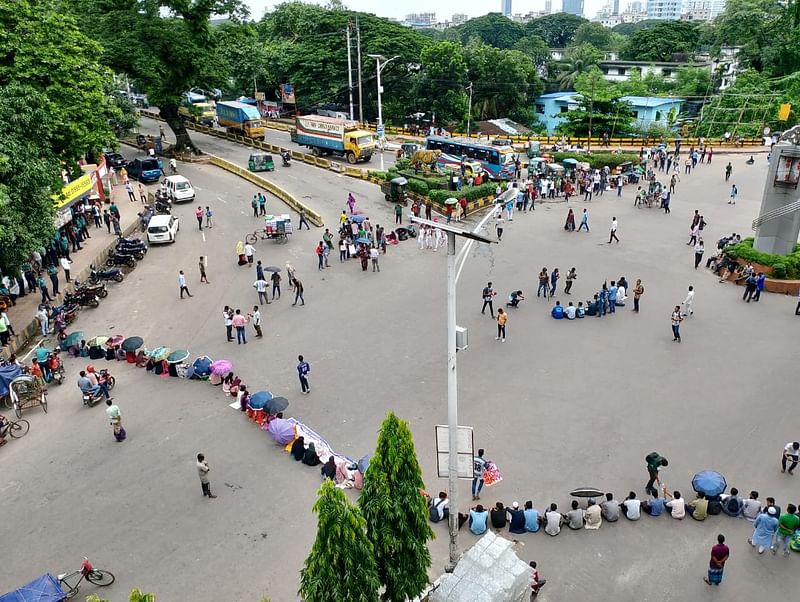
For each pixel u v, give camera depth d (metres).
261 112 77.56
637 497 16.11
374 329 25.83
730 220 39.25
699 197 44.94
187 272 32.47
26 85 28.16
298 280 29.53
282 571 14.11
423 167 48.22
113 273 30.83
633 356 23.14
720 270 30.56
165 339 25.41
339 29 76.81
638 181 49.28
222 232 38.38
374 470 10.80
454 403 12.87
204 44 54.06
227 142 65.00
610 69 100.69
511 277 30.84
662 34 104.12
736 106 71.19
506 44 129.88
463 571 12.06
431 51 73.25
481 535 15.09
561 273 31.22
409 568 11.06
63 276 31.34
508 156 49.62
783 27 79.06
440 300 28.48
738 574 13.74
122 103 58.25
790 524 13.87
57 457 18.31
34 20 32.12
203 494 16.59
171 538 15.16
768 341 24.11
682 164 55.59
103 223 39.22
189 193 44.09
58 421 20.14
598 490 16.27
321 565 9.69
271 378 22.25
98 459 18.17
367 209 42.31
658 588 13.45
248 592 13.59
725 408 19.78
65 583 13.65
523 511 14.96
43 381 21.92
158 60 51.09
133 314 27.77
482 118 81.62
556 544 14.73
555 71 101.38
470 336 25.00
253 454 18.25
